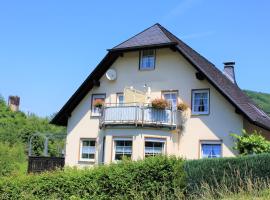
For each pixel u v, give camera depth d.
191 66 26.48
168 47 27.03
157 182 16.58
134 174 16.75
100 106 28.08
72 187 17.09
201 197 16.17
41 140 48.72
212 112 25.38
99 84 29.61
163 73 27.41
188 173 16.89
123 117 25.81
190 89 26.28
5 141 48.25
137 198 16.36
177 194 16.41
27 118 57.31
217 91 25.39
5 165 34.75
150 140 25.30
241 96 30.69
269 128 26.20
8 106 58.62
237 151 24.17
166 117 25.70
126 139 25.61
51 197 17.08
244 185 16.16
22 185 17.52
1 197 17.45
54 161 29.31
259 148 22.77
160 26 29.31
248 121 24.94
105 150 26.20
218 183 16.70
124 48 27.97
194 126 25.77
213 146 25.09
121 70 28.97
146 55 28.25
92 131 29.27
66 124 31.81
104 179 16.95
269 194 15.05
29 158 28.48
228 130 24.69
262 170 16.22
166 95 27.14
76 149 29.77
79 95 29.98
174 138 26.12
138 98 26.59
